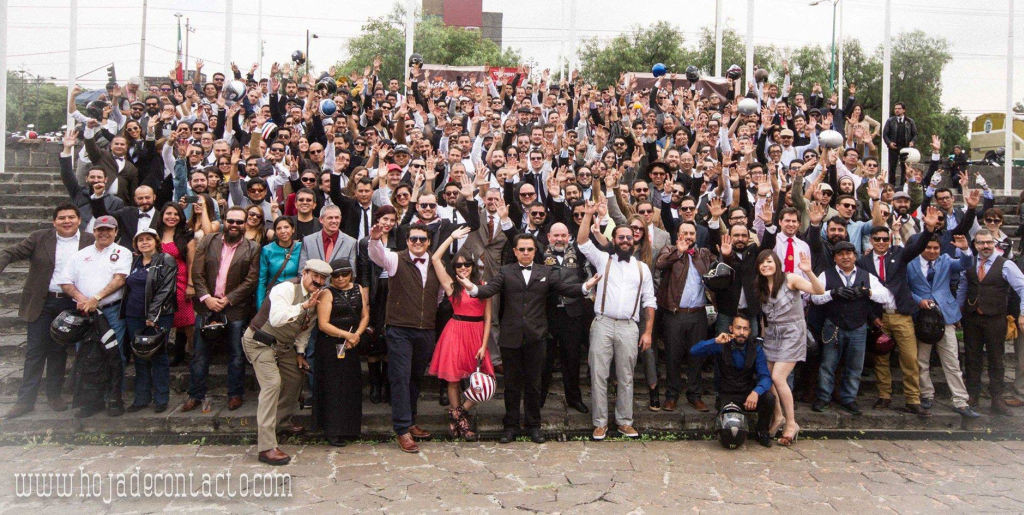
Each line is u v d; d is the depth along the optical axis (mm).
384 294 7102
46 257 6785
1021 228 9422
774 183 8766
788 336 6715
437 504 5227
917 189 9977
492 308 7816
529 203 7598
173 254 7145
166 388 6938
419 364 6633
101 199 7934
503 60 37562
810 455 6465
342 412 6445
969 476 5996
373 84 13180
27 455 6141
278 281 6883
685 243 7238
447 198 7996
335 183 7758
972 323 7551
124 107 12445
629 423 6867
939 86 30797
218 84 13219
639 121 12078
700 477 5855
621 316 6766
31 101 43375
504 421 6754
